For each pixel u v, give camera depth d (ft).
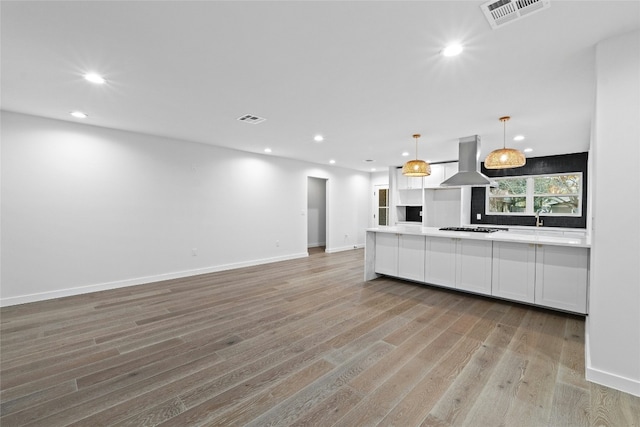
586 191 18.37
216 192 17.39
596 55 6.40
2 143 11.07
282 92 9.18
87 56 6.98
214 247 17.40
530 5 5.16
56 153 12.18
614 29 5.88
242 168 18.66
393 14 5.44
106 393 6.16
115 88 8.87
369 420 5.37
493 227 20.85
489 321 9.98
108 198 13.53
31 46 6.51
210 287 14.12
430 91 9.08
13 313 10.61
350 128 13.26
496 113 11.06
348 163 23.82
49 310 10.92
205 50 6.73
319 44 6.49
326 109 10.75
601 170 6.32
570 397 5.97
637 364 6.03
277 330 9.27
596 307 6.44
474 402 5.85
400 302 11.96
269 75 8.02
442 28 5.89
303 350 8.00
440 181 22.49
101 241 13.39
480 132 13.84
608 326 6.31
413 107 10.50
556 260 10.36
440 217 24.14
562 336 8.80
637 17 5.47
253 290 13.66
